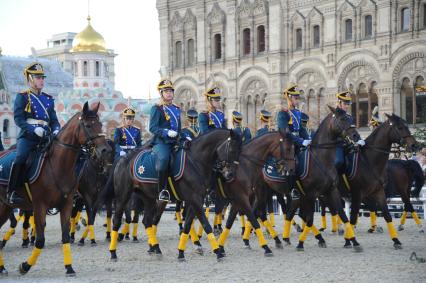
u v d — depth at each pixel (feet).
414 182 90.22
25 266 51.72
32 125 51.57
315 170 61.93
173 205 121.90
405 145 64.59
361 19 184.96
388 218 64.49
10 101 348.38
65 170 50.62
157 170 56.90
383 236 75.77
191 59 232.12
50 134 51.60
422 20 172.65
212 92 64.18
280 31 203.10
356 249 61.87
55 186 50.37
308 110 199.00
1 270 53.11
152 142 59.31
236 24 215.10
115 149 74.49
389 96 178.40
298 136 65.16
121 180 60.03
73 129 50.42
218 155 55.52
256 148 60.13
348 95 67.97
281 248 65.46
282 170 58.59
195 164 56.29
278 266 54.39
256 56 210.18
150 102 282.97
